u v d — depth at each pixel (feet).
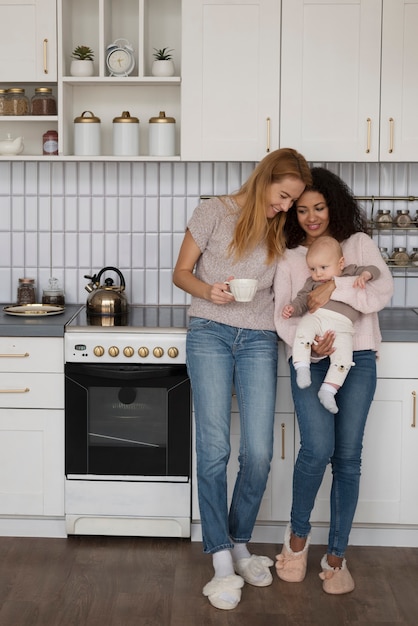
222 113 12.30
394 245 13.51
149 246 13.69
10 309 12.69
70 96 13.08
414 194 13.44
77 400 11.70
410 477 11.71
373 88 12.18
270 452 10.35
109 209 13.65
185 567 11.16
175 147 13.25
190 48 12.21
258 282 10.69
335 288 10.25
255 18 12.14
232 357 10.63
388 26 12.09
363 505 11.76
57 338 11.70
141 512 11.87
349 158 12.30
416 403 11.59
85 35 13.21
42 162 13.58
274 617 9.92
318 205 10.64
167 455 11.75
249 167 13.51
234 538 10.75
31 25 12.34
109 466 11.81
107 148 13.47
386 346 11.49
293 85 12.21
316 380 10.41
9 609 10.01
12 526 12.13
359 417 10.37
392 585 10.75
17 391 11.76
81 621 9.76
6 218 13.71
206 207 10.73
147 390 11.68
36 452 11.89
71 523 11.95
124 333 11.56
